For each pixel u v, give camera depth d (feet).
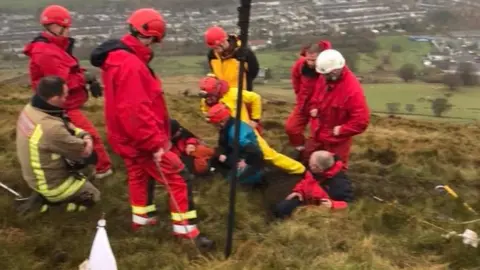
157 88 18.11
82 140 19.76
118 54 17.53
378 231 20.95
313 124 25.04
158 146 17.89
